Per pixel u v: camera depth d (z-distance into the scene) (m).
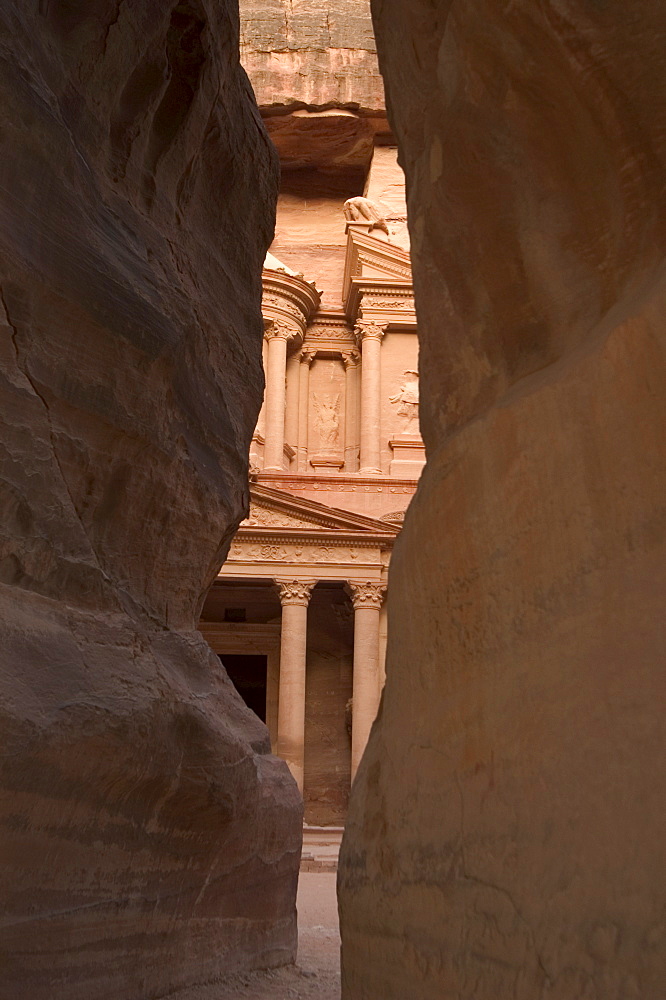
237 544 26.83
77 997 4.32
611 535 2.18
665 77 2.43
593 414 2.29
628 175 2.57
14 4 4.44
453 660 2.79
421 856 2.64
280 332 33.00
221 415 6.57
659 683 1.88
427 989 2.45
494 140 3.22
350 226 33.88
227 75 6.96
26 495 4.22
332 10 37.28
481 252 3.38
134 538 5.33
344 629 29.56
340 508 30.17
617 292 2.64
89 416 4.75
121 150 5.51
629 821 1.85
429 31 3.74
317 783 28.12
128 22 5.43
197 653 5.93
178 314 5.65
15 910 3.91
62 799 4.14
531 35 2.80
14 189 4.26
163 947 5.18
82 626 4.52
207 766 5.35
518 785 2.26
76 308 4.62
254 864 6.39
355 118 36.28
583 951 1.85
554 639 2.30
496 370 3.33
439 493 2.96
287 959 6.86
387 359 33.28
